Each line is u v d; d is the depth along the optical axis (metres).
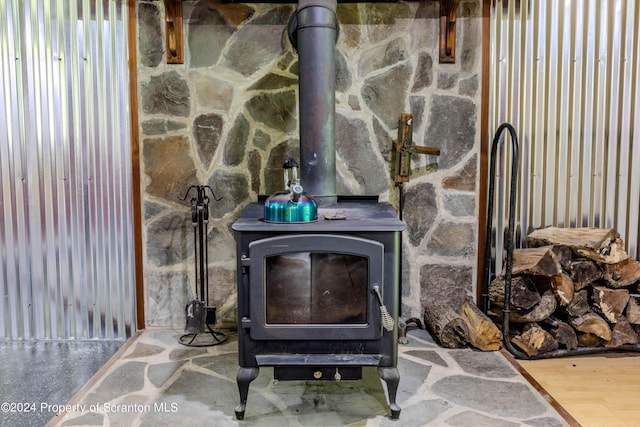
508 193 2.66
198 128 2.64
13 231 2.64
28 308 2.68
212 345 2.48
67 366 2.31
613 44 2.59
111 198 2.64
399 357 2.32
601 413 1.85
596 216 2.67
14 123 2.58
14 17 2.53
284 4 2.58
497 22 2.59
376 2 2.58
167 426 1.72
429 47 2.61
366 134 2.65
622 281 2.42
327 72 2.10
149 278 2.70
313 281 1.72
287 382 2.09
